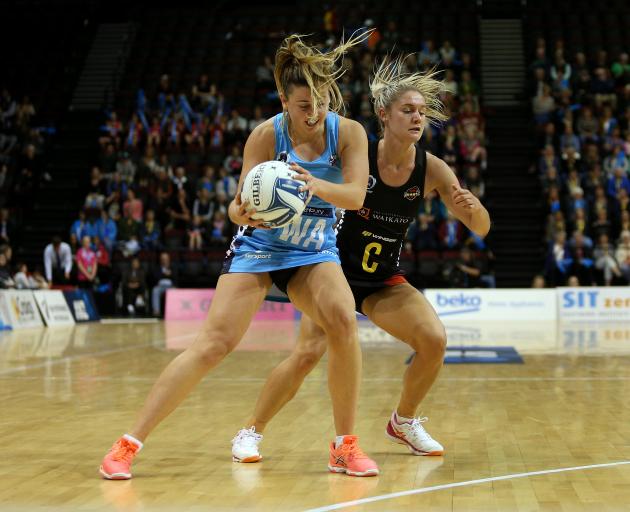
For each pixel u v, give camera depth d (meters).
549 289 34.56
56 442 9.70
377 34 47.62
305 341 8.70
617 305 34.31
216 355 7.98
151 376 16.64
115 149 44.16
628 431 10.22
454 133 41.41
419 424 8.97
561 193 39.75
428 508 6.69
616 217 37.91
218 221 39.25
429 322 8.70
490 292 34.59
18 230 42.38
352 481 7.70
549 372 16.78
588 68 47.56
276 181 7.42
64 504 6.90
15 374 17.02
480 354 20.38
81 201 44.12
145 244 39.12
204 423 10.97
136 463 8.57
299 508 6.73
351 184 7.84
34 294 33.38
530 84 46.94
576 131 43.06
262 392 8.76
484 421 11.07
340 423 8.09
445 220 37.94
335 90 8.18
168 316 37.19
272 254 8.12
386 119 8.91
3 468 8.31
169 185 40.75
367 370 17.30
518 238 40.84
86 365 18.80
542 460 8.57
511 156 44.53
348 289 8.05
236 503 6.91
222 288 8.18
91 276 37.75
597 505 6.76
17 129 46.25
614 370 17.11
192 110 45.78
